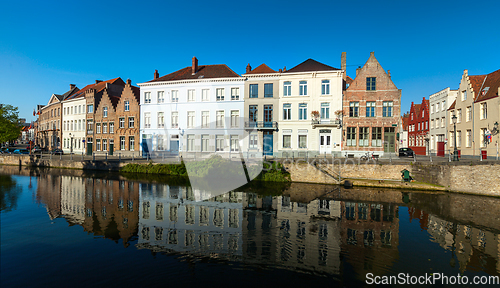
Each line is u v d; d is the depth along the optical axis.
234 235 7.80
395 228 8.98
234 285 5.02
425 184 15.56
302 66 25.59
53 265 5.79
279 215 10.22
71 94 42.16
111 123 31.80
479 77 21.55
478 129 20.14
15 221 9.09
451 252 7.02
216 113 26.22
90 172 22.61
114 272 5.48
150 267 5.71
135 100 29.81
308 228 8.72
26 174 21.34
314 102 24.25
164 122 27.86
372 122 23.27
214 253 6.48
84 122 34.53
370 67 23.39
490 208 11.65
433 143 29.05
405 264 6.21
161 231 8.07
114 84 35.62
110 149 31.73
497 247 7.41
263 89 25.31
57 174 21.36
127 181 17.73
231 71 27.45
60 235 7.71
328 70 24.03
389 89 23.08
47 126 42.84
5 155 29.34
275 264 5.96
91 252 6.49
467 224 9.50
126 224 8.74
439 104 27.59
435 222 9.70
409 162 16.66
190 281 5.15
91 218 9.45
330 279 5.37
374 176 17.09
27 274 5.37
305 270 5.71
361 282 5.28
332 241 7.59
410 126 36.50
